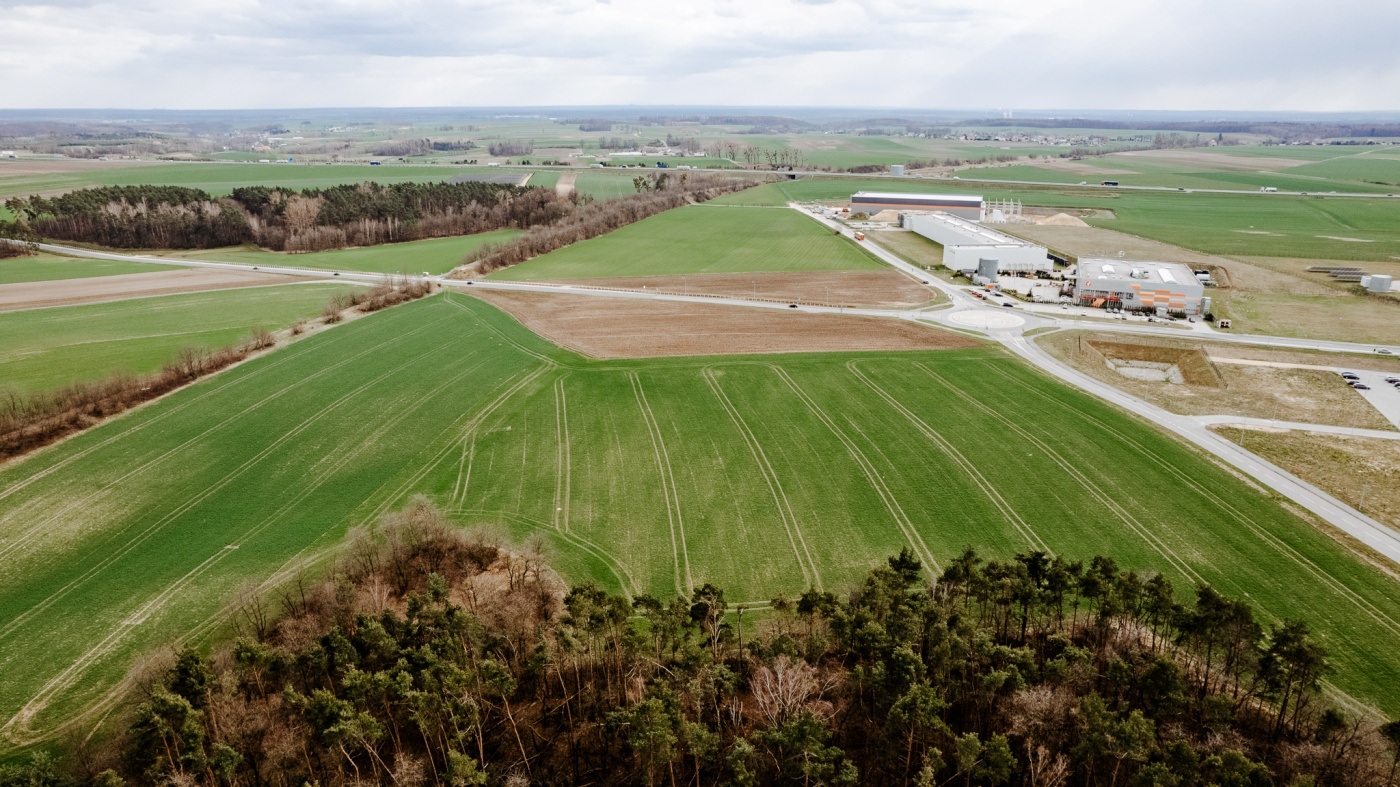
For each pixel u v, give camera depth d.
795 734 42.59
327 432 90.38
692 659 48.78
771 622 57.81
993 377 106.69
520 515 73.31
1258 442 86.44
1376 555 65.62
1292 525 70.00
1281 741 46.53
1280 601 60.09
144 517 72.69
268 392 100.94
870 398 99.81
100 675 53.28
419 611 52.91
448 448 87.19
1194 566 64.50
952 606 54.66
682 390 102.94
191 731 42.00
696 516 72.94
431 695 44.31
